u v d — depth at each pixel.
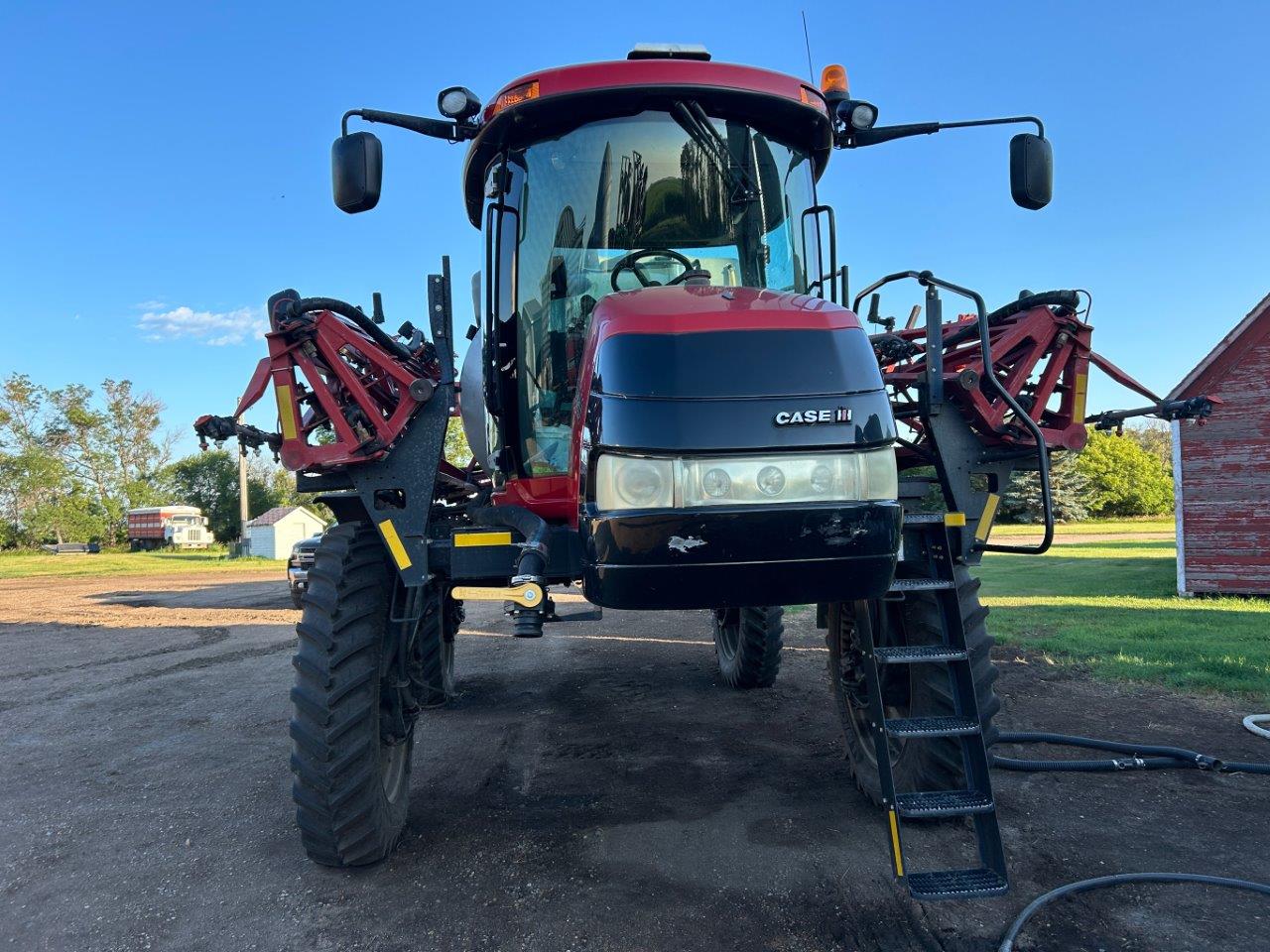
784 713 5.83
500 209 3.88
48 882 3.42
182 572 29.08
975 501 3.64
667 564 2.71
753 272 3.86
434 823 3.91
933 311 3.47
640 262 3.82
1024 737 4.69
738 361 2.84
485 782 4.48
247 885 3.33
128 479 64.94
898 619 3.72
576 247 3.82
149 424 65.94
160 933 2.97
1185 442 12.41
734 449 2.74
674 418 2.76
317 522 38.66
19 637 11.61
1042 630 8.80
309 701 3.28
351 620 3.38
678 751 4.97
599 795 4.23
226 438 3.34
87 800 4.41
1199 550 12.31
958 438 3.65
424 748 5.15
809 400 2.80
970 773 2.98
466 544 3.34
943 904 2.99
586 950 2.76
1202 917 2.83
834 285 4.12
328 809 3.27
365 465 3.40
